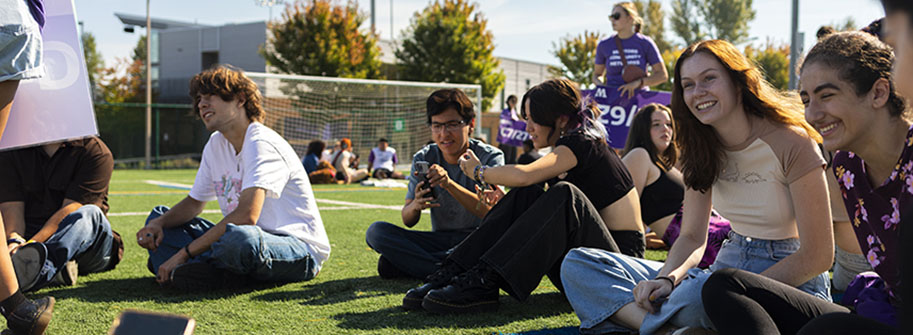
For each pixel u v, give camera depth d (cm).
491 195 308
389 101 1831
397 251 322
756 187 209
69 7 266
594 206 275
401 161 1839
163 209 328
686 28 5131
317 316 253
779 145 200
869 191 172
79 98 265
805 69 168
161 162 2227
